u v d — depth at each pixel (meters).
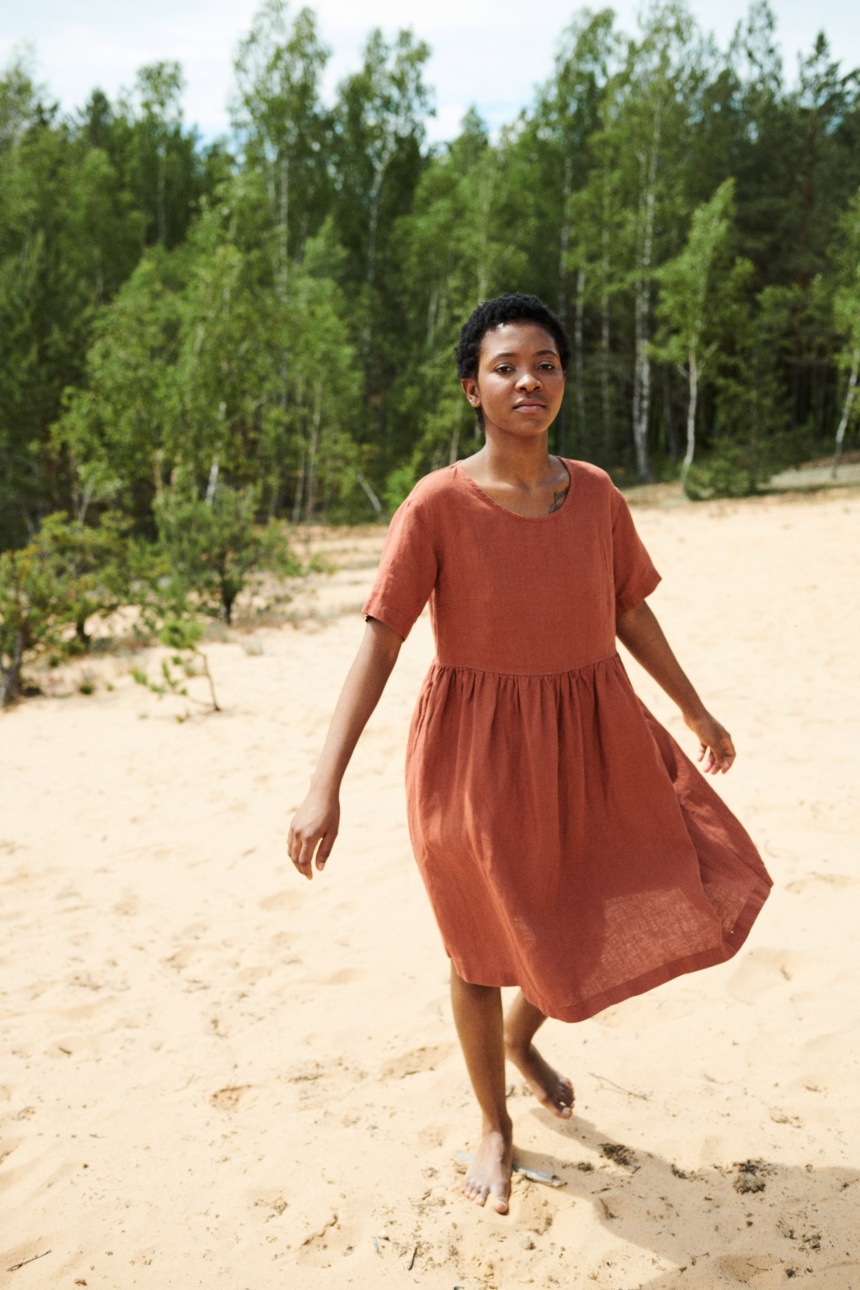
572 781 2.03
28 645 9.82
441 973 3.40
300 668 9.65
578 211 33.78
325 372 29.86
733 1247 2.02
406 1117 2.59
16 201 32.31
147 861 4.82
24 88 33.47
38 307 24.17
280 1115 2.65
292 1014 3.22
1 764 7.02
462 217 34.31
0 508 24.97
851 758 4.98
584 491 2.06
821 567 11.58
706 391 39.75
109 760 6.86
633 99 31.86
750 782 4.75
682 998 3.02
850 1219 2.07
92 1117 2.71
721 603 10.02
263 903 4.18
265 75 34.44
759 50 39.88
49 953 3.84
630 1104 2.54
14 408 23.64
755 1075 2.61
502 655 1.99
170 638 8.04
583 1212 2.16
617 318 37.62
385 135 39.62
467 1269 2.03
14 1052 3.10
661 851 2.09
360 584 16.41
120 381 18.86
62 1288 2.07
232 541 12.95
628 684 2.12
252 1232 2.20
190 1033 3.14
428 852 2.05
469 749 2.00
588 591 2.03
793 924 3.37
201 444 18.86
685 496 27.02
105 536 12.16
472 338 2.04
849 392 27.67
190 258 33.16
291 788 5.79
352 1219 2.21
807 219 35.62
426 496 2.00
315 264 33.50
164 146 43.59
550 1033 2.93
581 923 2.01
